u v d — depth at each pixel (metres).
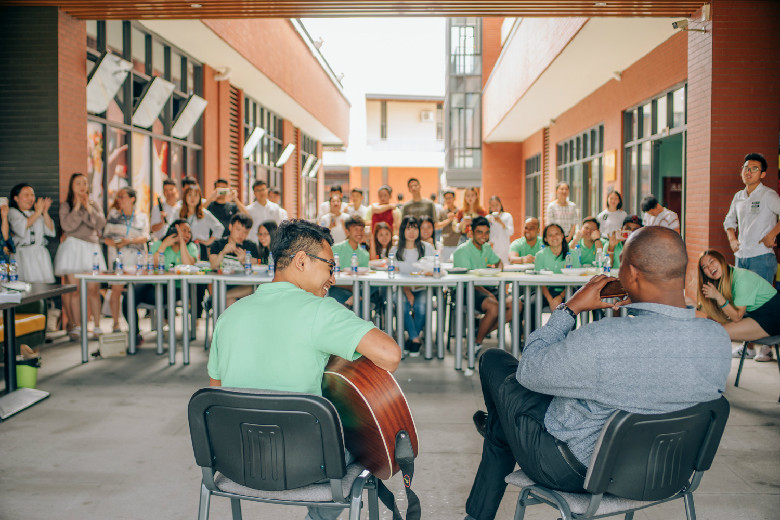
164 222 7.27
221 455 1.80
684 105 7.78
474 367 5.32
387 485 3.05
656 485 1.75
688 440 1.75
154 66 8.84
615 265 6.21
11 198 6.21
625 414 1.64
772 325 4.33
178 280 5.83
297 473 1.74
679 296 1.77
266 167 14.71
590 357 1.69
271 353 1.84
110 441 3.59
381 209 8.63
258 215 8.80
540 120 15.37
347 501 1.78
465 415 4.08
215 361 1.99
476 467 3.26
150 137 8.97
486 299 5.66
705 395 1.72
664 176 11.80
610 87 10.59
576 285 5.51
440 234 9.52
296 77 13.55
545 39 9.73
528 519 2.71
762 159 5.48
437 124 34.72
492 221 8.33
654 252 1.73
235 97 12.08
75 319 6.35
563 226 8.79
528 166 19.05
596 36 7.92
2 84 6.59
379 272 5.69
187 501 2.86
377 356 1.80
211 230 7.15
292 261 1.96
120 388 4.66
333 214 8.87
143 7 6.42
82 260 6.32
